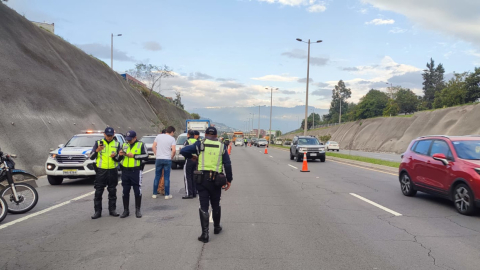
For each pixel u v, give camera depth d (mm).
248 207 8562
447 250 5262
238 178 14414
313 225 6801
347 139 72812
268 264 4719
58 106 25422
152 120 54188
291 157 26156
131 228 6664
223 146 5988
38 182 13711
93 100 35156
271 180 13742
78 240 5883
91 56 45406
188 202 9344
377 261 4812
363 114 89625
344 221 7109
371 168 18797
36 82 24656
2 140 15977
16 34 27031
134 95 53344
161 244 5641
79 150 12758
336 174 15820
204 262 4809
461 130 41125
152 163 22938
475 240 5758
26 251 5309
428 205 8680
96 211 7551
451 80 62250
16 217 7625
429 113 50625
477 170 7234
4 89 19859
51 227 6754
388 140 55812
